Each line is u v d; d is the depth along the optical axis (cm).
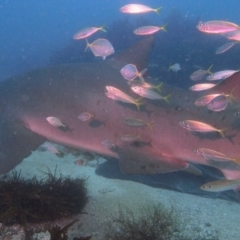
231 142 167
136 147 181
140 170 173
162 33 731
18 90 210
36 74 212
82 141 194
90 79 195
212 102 163
